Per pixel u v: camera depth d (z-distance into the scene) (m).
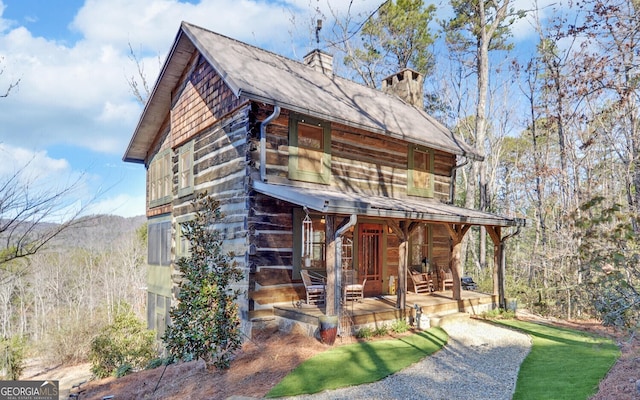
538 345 7.79
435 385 5.54
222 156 9.47
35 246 6.57
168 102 12.77
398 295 8.92
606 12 7.84
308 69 12.32
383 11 19.62
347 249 10.34
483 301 10.80
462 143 13.46
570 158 13.52
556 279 12.09
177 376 7.24
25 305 24.67
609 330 9.07
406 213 8.09
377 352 6.94
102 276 27.72
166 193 12.98
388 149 11.27
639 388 4.54
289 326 8.16
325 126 9.66
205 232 7.23
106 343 10.54
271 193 7.87
